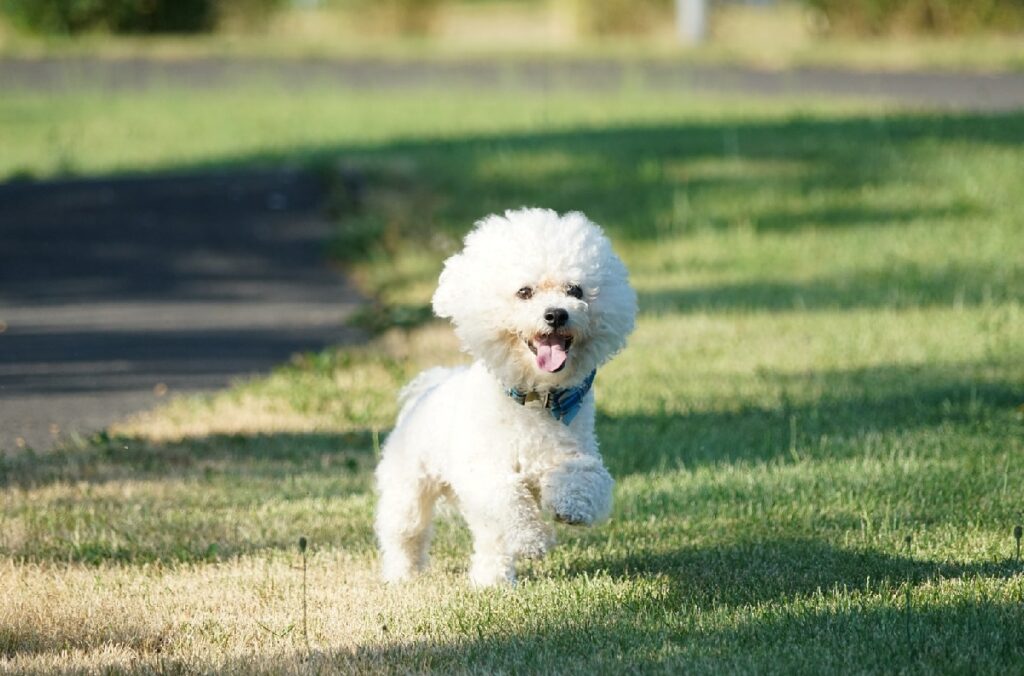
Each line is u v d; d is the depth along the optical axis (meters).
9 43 43.88
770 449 10.10
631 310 7.17
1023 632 6.27
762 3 46.66
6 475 9.67
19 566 7.77
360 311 15.55
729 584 7.26
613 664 6.02
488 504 6.75
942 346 13.27
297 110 32.06
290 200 21.28
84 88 36.00
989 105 26.95
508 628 6.53
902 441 10.12
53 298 16.39
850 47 38.16
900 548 7.74
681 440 10.45
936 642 6.14
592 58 39.59
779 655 6.07
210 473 9.82
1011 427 10.39
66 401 11.98
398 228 19.38
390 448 7.69
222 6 47.66
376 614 6.86
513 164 22.47
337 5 49.78
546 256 6.91
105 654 6.29
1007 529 8.03
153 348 14.02
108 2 45.34
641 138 24.06
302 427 11.23
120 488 9.42
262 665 6.10
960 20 39.34
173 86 36.41
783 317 14.89
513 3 59.44
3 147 27.55
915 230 18.27
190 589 7.35
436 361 13.20
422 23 49.03
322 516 8.75
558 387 6.91
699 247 18.25
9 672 6.04
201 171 23.33
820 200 19.78
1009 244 17.47
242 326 15.02
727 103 29.36
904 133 23.06
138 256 18.41
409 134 27.27
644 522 8.54
